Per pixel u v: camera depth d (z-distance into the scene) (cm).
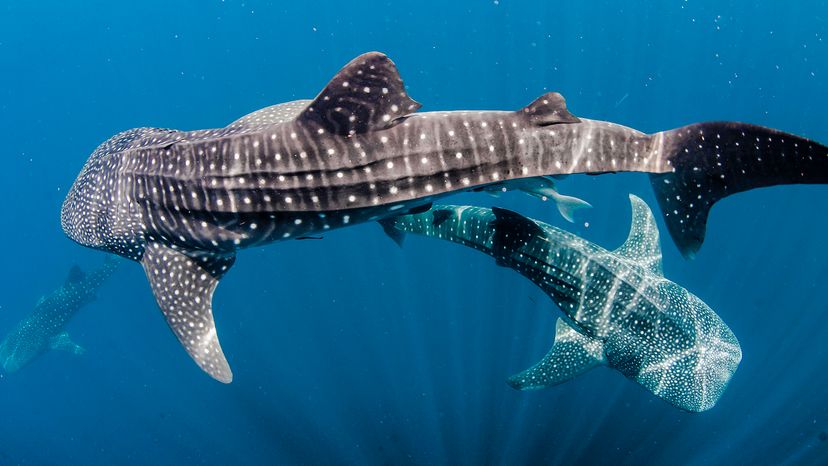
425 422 1430
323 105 395
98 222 557
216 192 445
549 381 751
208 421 1839
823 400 1176
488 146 397
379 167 404
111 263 1515
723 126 389
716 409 1249
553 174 398
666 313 722
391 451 1405
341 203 414
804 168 371
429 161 400
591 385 1328
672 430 1203
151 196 489
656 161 408
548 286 725
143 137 575
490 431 1324
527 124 399
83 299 1518
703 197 408
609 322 723
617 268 726
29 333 1511
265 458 1577
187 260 509
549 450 1214
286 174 417
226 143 444
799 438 1116
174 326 496
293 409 1681
